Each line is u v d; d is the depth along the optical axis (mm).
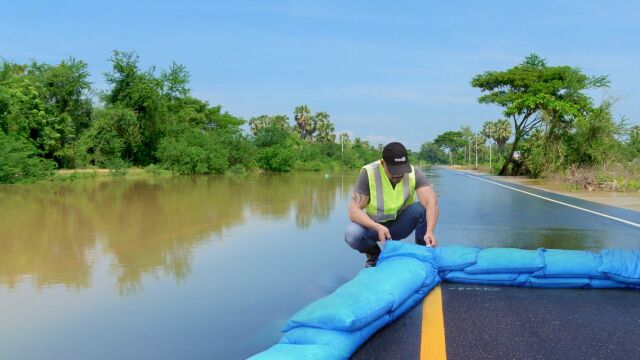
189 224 8867
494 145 113688
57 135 29594
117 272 5281
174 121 39906
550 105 28781
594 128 25812
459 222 9266
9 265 5656
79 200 13398
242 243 6926
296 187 19562
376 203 4945
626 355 2971
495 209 11711
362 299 3154
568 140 28078
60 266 5598
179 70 43156
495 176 35750
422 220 5082
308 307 3049
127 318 3781
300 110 99875
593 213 10867
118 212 10656
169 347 3205
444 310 3854
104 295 4418
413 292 3811
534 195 16500
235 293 4410
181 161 32500
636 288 4391
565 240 7180
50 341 3338
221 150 35625
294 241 7086
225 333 3439
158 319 3744
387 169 4766
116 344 3268
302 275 5059
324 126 99625
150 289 4586
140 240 7219
